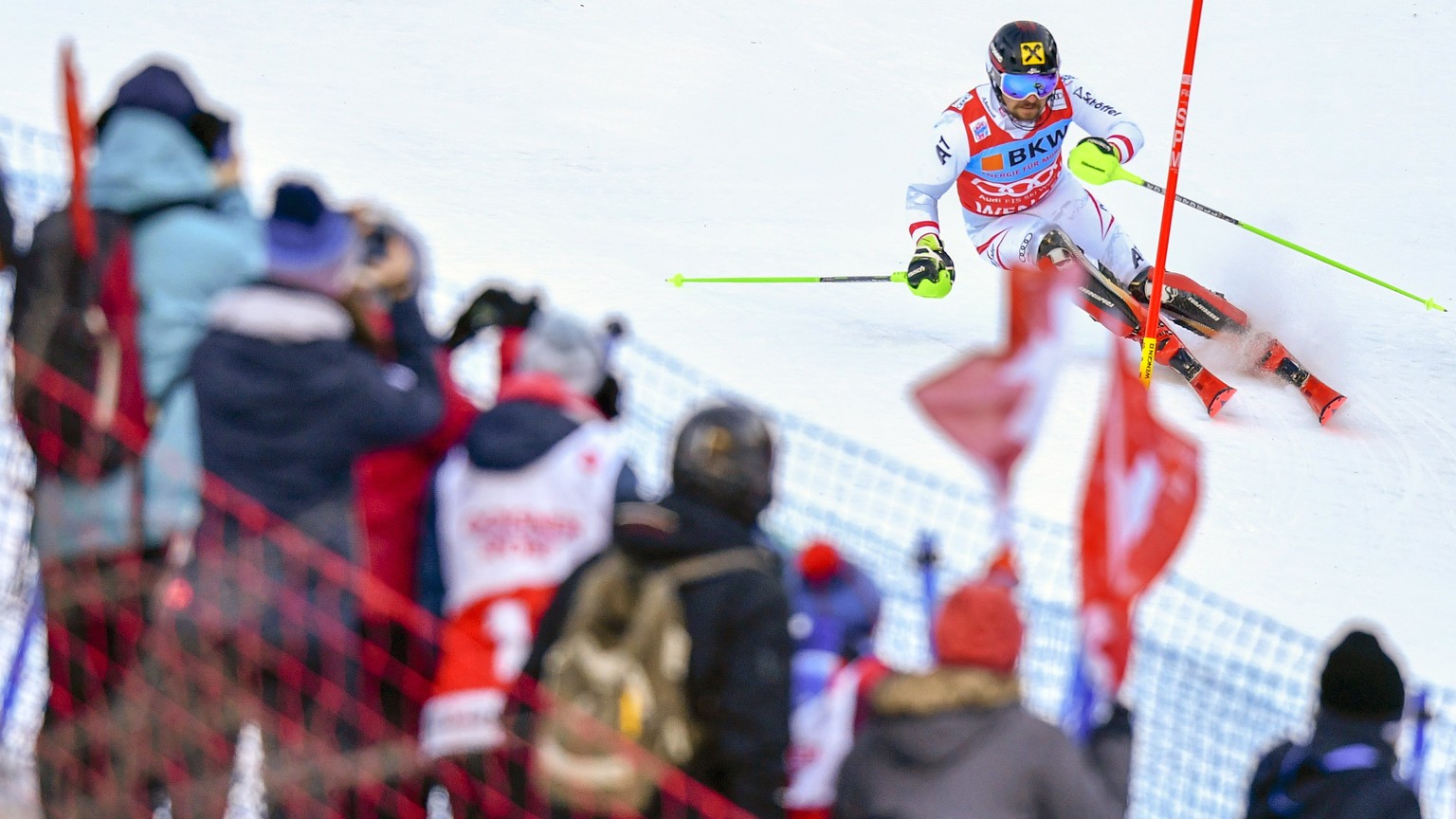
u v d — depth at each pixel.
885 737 10.79
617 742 11.12
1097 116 33.25
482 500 12.50
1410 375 34.50
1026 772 10.53
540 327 12.93
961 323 35.34
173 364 13.00
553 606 11.58
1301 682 20.42
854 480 24.59
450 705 12.23
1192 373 30.78
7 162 28.78
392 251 13.07
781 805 11.31
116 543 12.80
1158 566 10.71
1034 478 26.06
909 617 19.81
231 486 12.27
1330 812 11.60
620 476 12.62
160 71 13.28
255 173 39.09
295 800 12.32
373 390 12.37
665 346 30.72
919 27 62.34
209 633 12.05
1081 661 11.84
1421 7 68.50
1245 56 63.12
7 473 15.84
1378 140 56.09
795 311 34.69
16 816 13.24
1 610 15.16
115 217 12.98
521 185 41.72
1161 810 16.91
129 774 12.59
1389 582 24.22
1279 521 26.12
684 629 11.19
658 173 44.81
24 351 12.92
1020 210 33.50
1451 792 17.69
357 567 12.45
